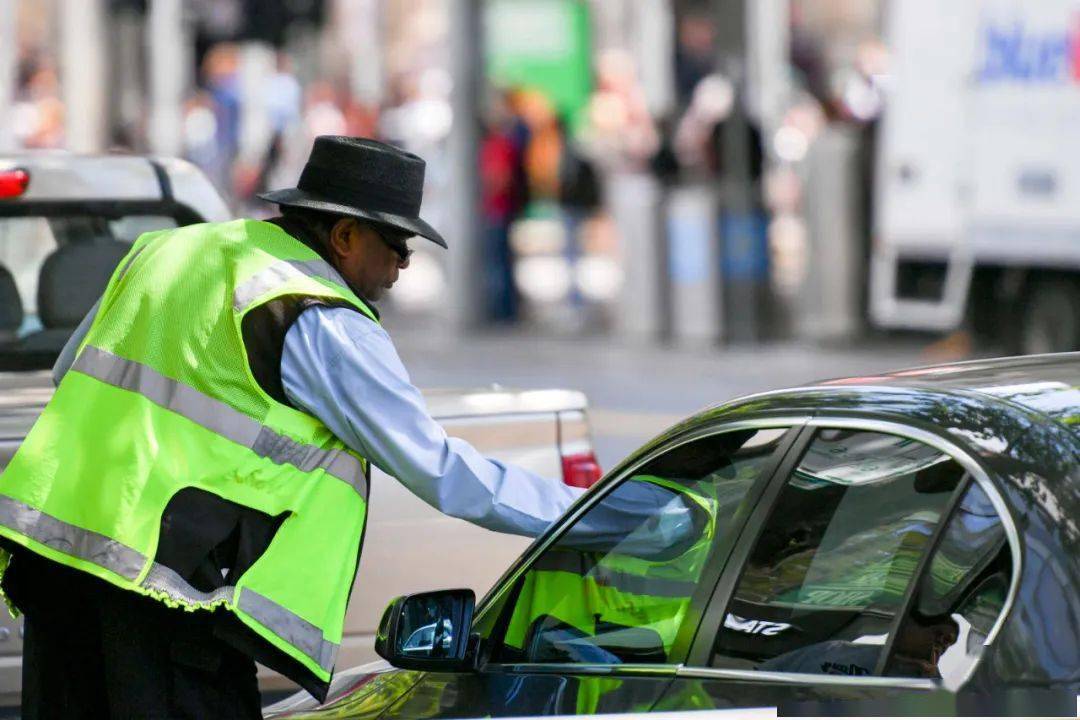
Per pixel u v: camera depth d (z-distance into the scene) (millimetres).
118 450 11852
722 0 52969
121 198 20453
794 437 10320
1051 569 8664
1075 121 41656
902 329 53781
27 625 12578
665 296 54594
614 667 10688
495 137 61594
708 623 10281
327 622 11922
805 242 52781
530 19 65250
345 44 90875
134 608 11891
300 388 11898
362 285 12680
